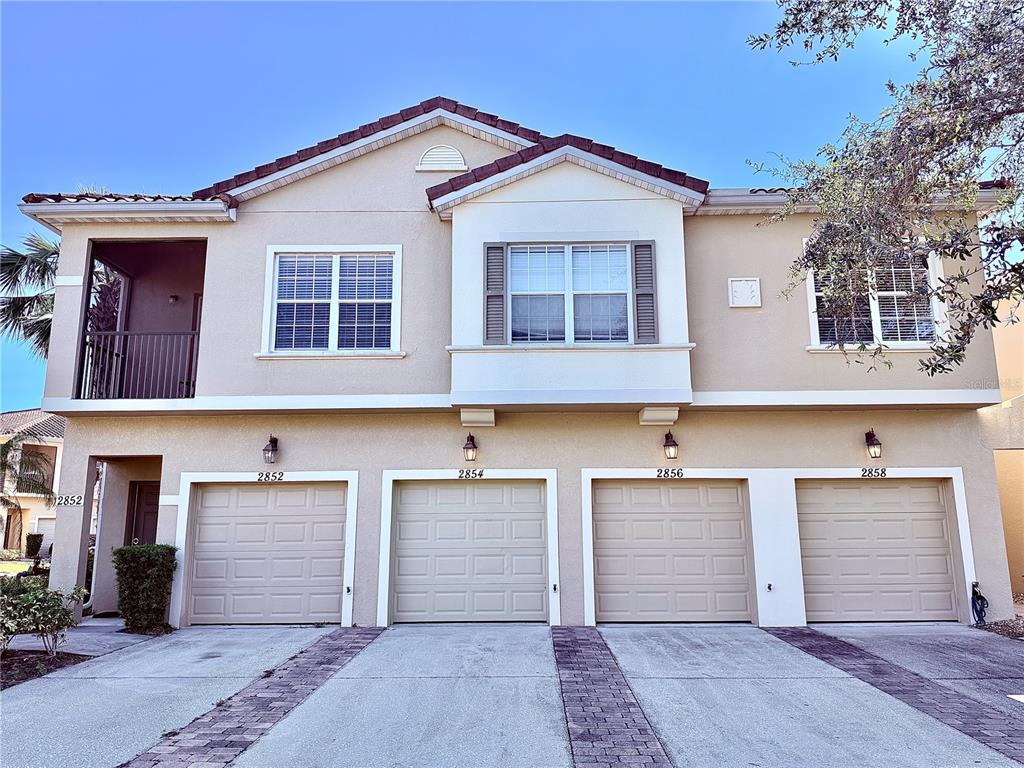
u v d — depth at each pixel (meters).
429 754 5.35
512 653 8.62
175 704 6.65
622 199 10.56
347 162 11.40
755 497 10.66
